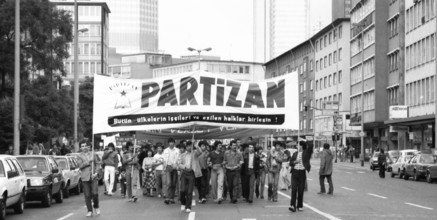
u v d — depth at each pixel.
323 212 19.42
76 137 43.91
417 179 41.81
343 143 98.69
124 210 20.72
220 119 21.92
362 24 84.19
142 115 21.91
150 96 21.94
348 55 99.75
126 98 21.91
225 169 23.86
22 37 41.66
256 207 21.33
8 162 19.75
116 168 27.98
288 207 21.19
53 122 42.66
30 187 21.83
